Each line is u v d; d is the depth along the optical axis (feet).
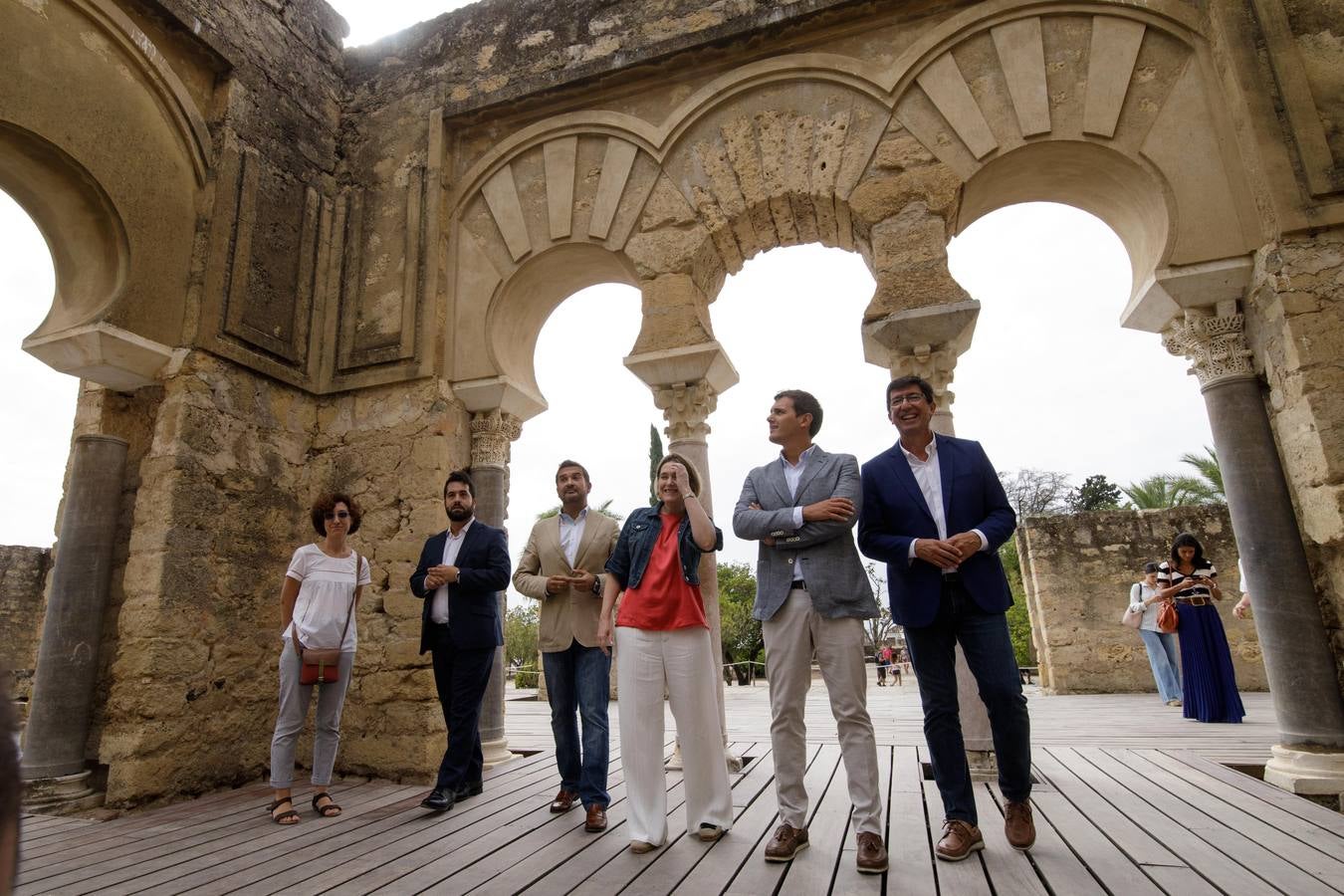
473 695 13.92
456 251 20.61
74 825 13.67
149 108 17.53
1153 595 25.59
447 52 22.13
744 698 34.40
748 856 10.28
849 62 18.11
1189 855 9.68
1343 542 12.87
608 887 9.30
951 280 16.19
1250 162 14.71
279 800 13.35
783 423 11.30
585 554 13.50
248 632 17.62
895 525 10.82
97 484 16.46
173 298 17.44
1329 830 10.60
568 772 13.10
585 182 19.94
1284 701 13.46
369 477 19.13
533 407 20.45
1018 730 10.04
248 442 18.25
